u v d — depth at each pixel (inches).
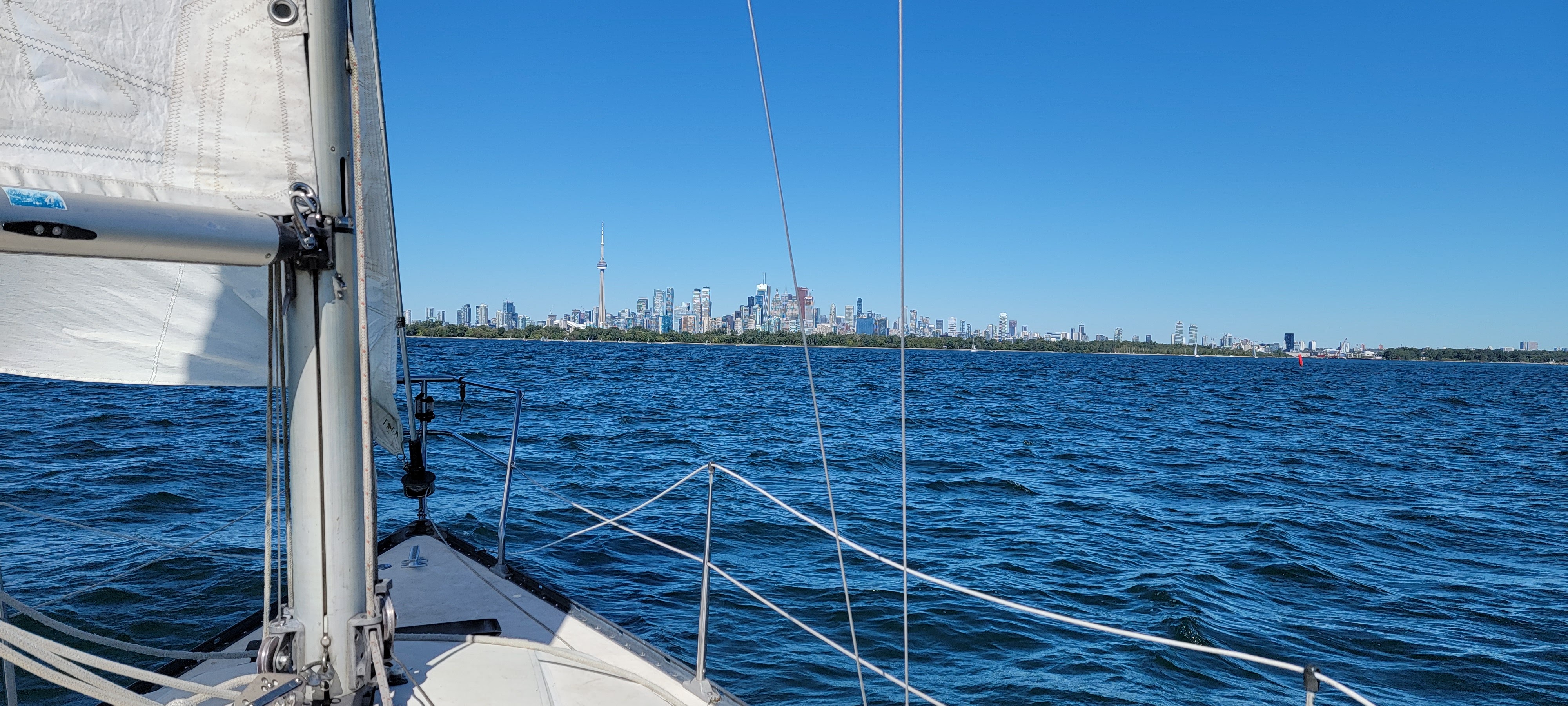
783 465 734.5
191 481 507.2
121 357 117.6
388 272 136.9
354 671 89.7
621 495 557.3
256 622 155.4
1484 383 3548.2
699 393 1599.4
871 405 1461.6
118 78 77.8
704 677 144.2
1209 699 277.6
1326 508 611.8
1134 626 338.3
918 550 442.0
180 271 117.0
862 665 291.9
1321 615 362.0
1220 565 434.0
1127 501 616.1
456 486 544.7
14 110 74.0
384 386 142.3
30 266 109.7
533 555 398.6
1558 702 284.7
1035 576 399.2
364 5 125.0
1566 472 862.5
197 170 80.5
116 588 306.0
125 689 83.9
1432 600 387.9
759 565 398.3
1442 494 700.0
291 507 88.1
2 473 506.3
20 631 75.8
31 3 74.1
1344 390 2632.9
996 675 287.7
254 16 80.9
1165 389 2397.9
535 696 130.7
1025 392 2022.6
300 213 80.4
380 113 128.2
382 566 193.3
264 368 124.8
